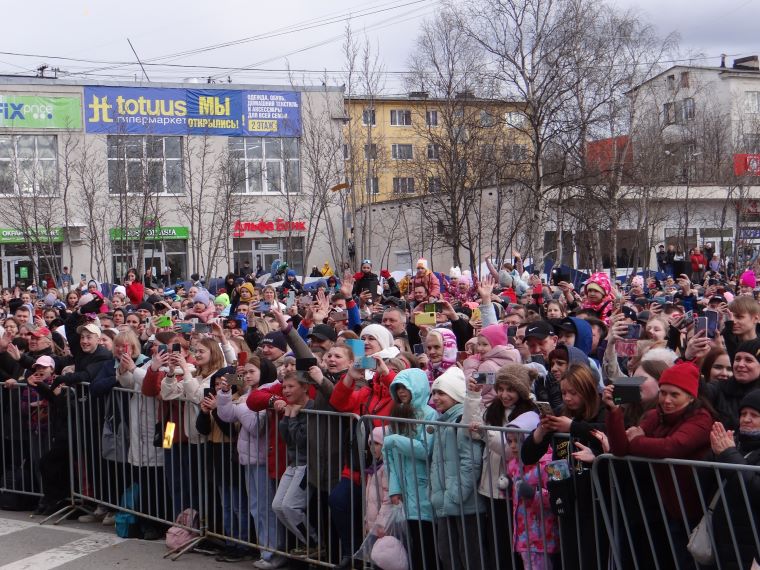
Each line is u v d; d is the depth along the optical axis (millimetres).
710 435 4953
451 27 27828
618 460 5223
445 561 6258
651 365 5746
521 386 5863
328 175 33531
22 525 8938
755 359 5711
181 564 7555
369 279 17391
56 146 36500
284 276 21328
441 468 6219
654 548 5199
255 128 38719
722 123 44781
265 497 7441
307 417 7043
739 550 4734
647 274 27047
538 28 27453
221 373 7680
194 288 15609
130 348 8633
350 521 6836
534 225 26453
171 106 37750
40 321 13352
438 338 7820
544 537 5664
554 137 27672
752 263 27516
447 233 26703
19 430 9500
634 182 31406
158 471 8352
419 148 37469
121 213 32531
